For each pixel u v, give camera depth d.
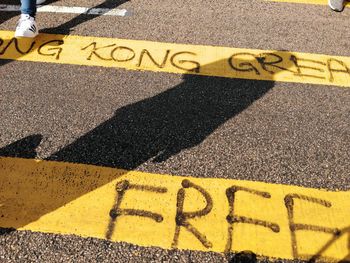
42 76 3.89
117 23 4.61
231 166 3.10
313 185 2.98
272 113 3.59
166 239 2.61
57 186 2.91
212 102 3.67
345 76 4.03
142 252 2.54
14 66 3.99
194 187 2.93
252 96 3.75
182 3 5.03
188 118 3.50
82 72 3.95
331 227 2.71
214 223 2.70
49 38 4.34
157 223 2.69
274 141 3.33
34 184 2.92
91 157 3.12
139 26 4.58
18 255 2.52
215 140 3.31
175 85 3.83
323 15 4.94
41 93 3.70
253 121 3.50
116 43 4.31
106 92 3.73
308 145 3.31
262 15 4.86
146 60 4.11
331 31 4.66
